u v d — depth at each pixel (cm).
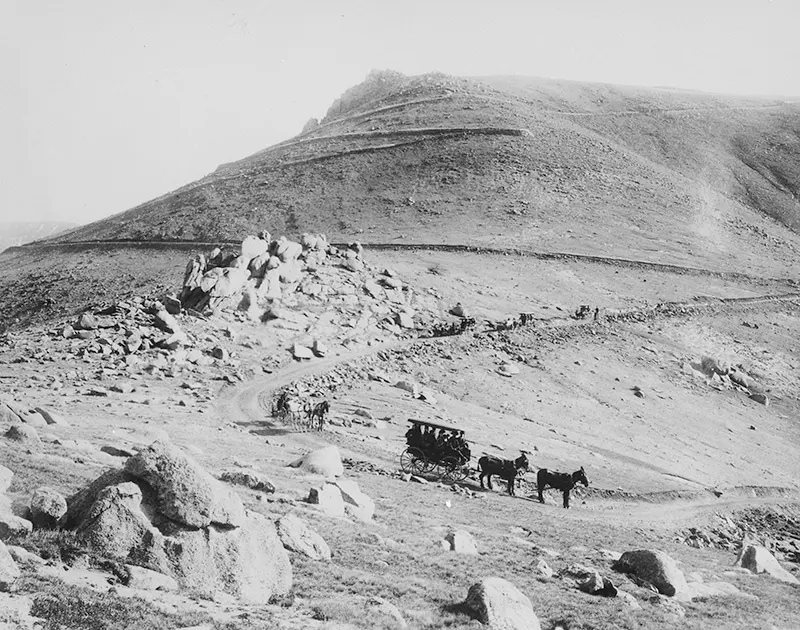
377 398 6125
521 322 9150
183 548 1573
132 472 1631
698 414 7994
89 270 14525
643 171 18375
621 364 8800
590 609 2191
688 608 2517
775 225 17938
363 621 1617
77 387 4962
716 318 11194
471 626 1733
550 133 19612
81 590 1384
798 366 10138
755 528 5306
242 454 3756
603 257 12875
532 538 3288
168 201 19050
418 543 2612
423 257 11881
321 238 9375
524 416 6719
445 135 19125
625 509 4875
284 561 1752
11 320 12988
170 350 6144
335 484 2978
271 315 7350
